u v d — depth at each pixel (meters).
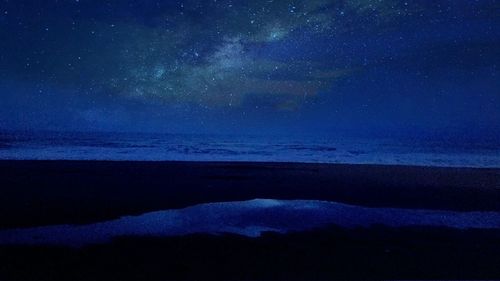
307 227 6.45
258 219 7.02
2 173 13.27
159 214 7.34
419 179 13.11
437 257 4.75
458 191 10.68
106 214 7.29
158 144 39.19
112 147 30.44
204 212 7.58
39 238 5.53
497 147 37.28
